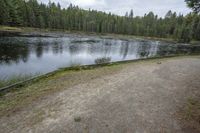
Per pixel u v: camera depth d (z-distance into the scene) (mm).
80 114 4945
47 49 22406
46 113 4977
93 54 22219
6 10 43719
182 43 55188
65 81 7887
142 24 80562
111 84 7547
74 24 69000
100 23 75438
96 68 10844
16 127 4301
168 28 73562
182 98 6266
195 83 8039
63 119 4680
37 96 6152
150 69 10680
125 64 12258
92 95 6289
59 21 62719
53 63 15492
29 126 4344
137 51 28297
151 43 46906
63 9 75438
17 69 12711
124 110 5262
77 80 8055
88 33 67812
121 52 25969
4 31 37719
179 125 4566
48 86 7191
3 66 13141
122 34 76688
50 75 8859
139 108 5422
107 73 9422
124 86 7336
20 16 50000
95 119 4719
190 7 8625
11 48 20141
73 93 6449
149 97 6277
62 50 22891
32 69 13031
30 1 56219
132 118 4836
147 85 7582
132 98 6137
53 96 6152
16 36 32125
